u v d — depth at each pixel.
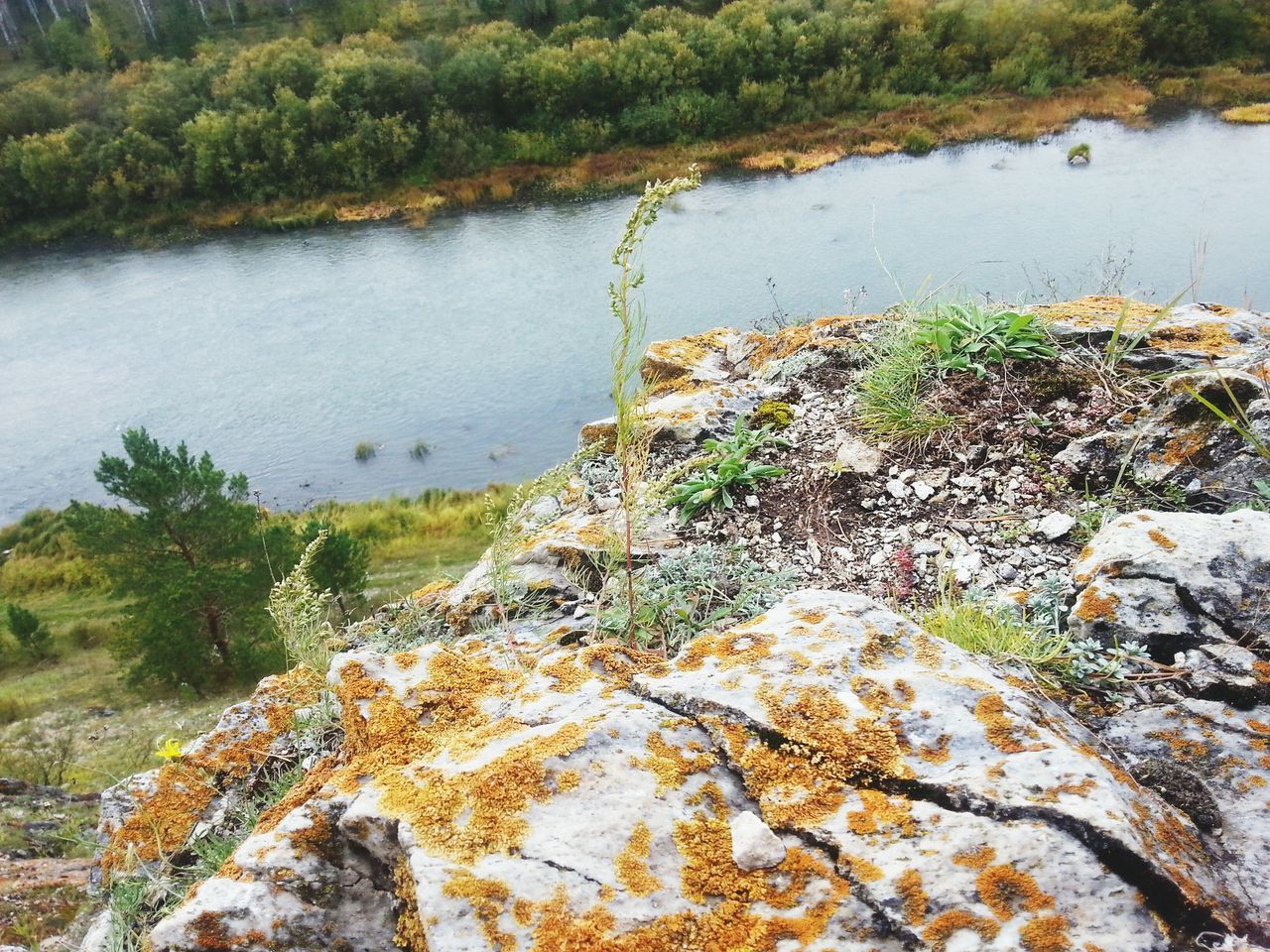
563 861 1.98
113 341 31.53
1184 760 2.31
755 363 6.04
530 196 41.94
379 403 26.80
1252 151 33.78
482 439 24.91
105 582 22.34
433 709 2.65
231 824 3.39
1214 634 2.69
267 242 39.97
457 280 33.88
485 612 4.00
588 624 3.58
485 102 46.22
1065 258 26.06
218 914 2.12
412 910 2.02
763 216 34.34
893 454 4.39
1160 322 4.89
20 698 17.91
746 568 3.84
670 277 29.81
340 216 42.03
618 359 3.13
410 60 48.28
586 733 2.29
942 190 34.22
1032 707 2.35
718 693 2.43
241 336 31.14
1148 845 1.89
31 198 44.34
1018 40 45.28
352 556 16.30
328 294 33.97
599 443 4.80
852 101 44.88
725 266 30.12
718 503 4.34
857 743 2.21
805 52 45.00
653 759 2.23
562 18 57.72
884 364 4.80
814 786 2.13
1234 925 1.80
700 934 1.85
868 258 28.95
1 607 21.91
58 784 13.74
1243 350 4.43
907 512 4.05
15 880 8.62
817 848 1.99
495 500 3.75
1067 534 3.70
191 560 16.30
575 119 45.81
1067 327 4.77
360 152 43.88
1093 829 1.88
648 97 45.59
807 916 1.85
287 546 16.55
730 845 2.02
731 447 4.64
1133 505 3.71
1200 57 44.62
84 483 24.89
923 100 44.03
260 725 3.79
